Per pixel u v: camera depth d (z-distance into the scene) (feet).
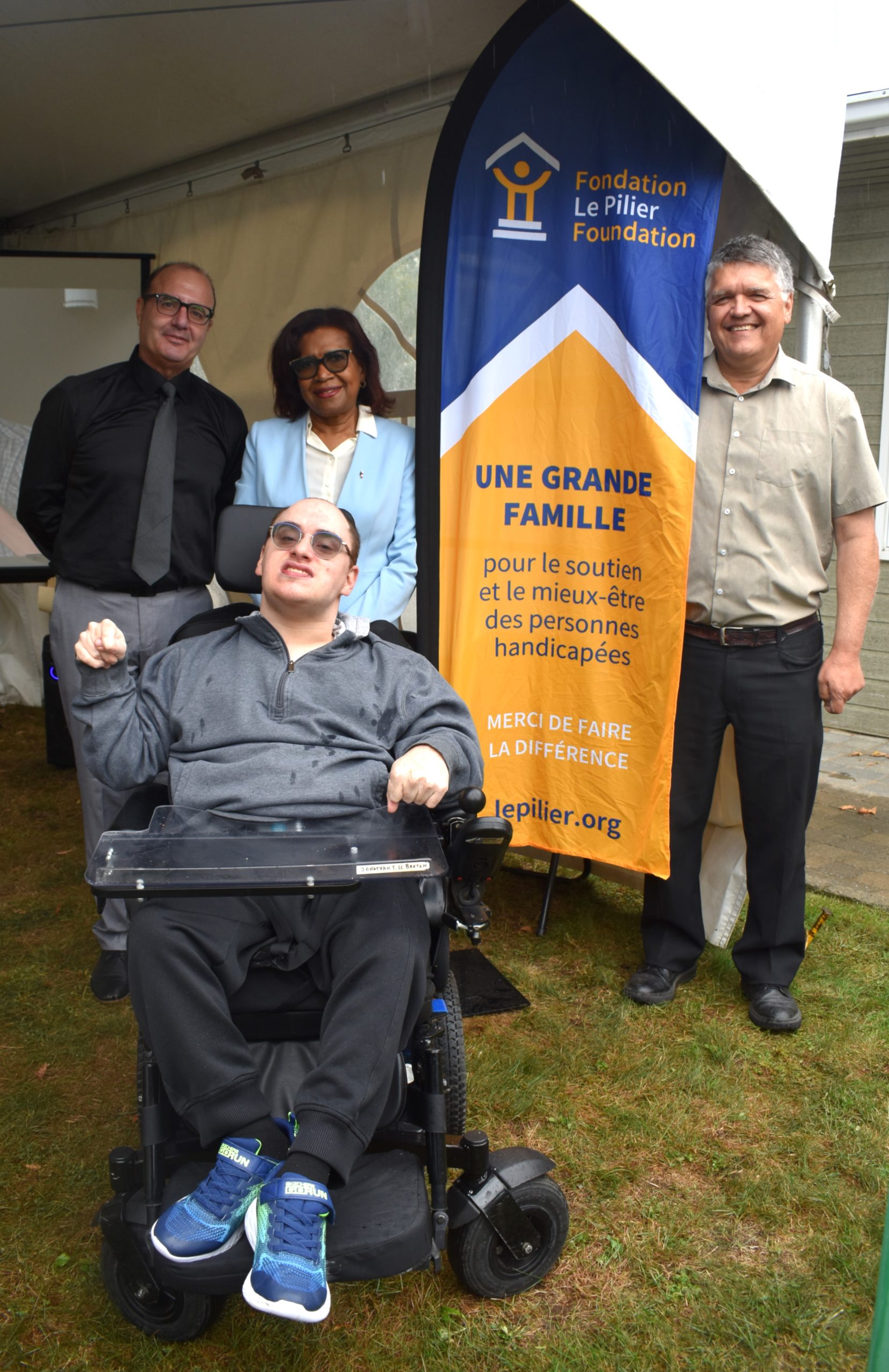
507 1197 6.56
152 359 10.27
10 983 10.91
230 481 11.03
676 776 10.37
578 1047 9.73
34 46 11.95
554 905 12.94
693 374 9.57
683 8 8.30
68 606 10.35
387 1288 6.90
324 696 7.39
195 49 12.07
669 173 9.48
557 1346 6.45
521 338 10.13
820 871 13.85
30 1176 7.92
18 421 18.57
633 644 10.19
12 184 17.84
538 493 10.39
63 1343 6.45
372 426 10.52
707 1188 7.91
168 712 7.52
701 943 10.78
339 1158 5.64
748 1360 6.41
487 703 10.77
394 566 10.41
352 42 11.78
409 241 13.88
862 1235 7.41
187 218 16.96
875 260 19.10
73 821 15.93
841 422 9.59
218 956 6.16
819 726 10.18
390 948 6.14
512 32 9.44
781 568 9.74
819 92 9.80
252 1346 6.42
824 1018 10.32
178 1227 5.53
